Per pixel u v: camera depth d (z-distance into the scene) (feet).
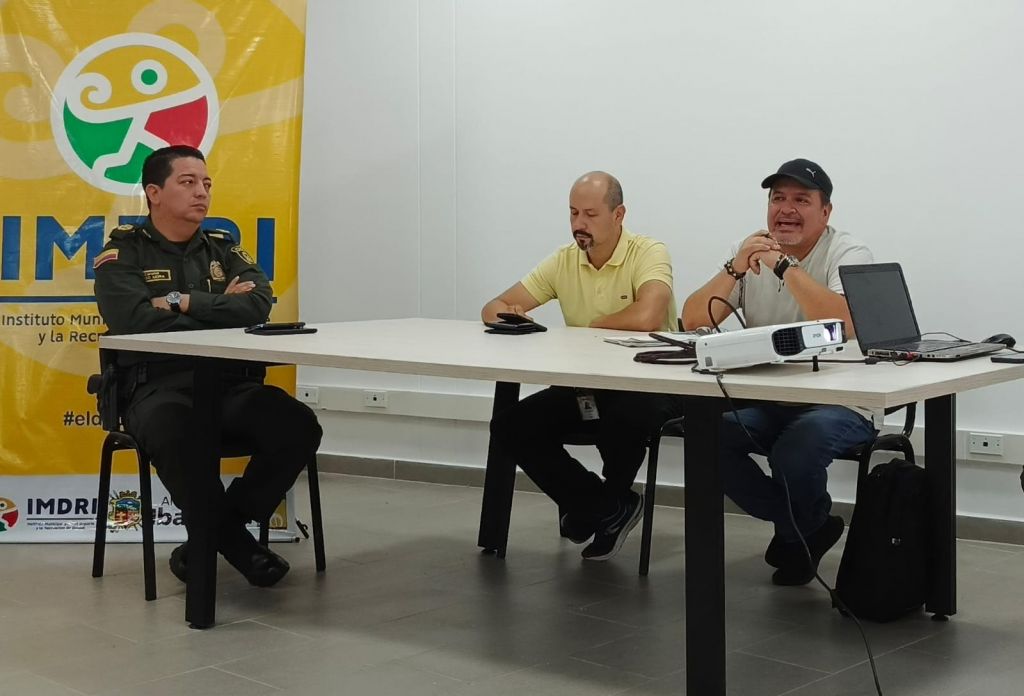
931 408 9.95
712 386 7.07
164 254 11.96
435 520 14.43
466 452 16.94
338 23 17.48
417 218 17.10
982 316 13.24
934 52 13.29
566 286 13.01
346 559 12.39
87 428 13.20
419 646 9.42
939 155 13.35
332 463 17.92
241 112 13.43
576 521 11.95
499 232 16.49
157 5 13.29
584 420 11.59
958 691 8.33
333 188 17.71
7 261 13.10
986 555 12.61
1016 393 13.10
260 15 13.48
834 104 13.94
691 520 7.50
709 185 14.85
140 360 11.36
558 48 15.80
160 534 13.23
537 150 16.08
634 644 9.45
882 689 8.36
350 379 17.75
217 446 9.94
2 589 11.20
